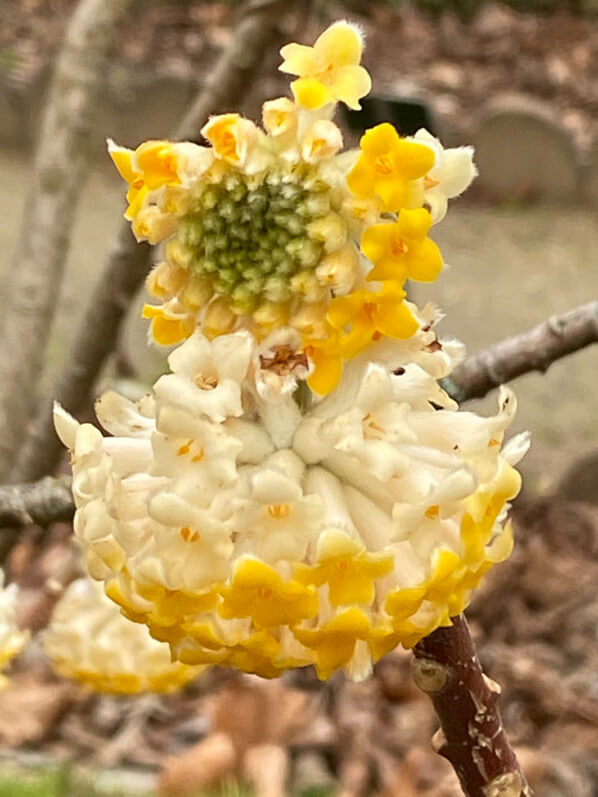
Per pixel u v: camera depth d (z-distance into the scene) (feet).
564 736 1.76
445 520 0.42
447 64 4.94
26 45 4.68
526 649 1.99
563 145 3.98
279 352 0.39
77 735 1.69
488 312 3.28
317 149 0.38
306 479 0.42
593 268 3.59
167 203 0.39
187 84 4.06
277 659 0.41
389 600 0.39
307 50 0.39
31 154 4.20
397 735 1.72
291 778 1.57
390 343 0.40
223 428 0.41
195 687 1.83
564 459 2.61
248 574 0.38
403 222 0.37
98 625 0.90
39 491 0.70
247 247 0.39
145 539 0.42
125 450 0.43
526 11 5.39
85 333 1.12
